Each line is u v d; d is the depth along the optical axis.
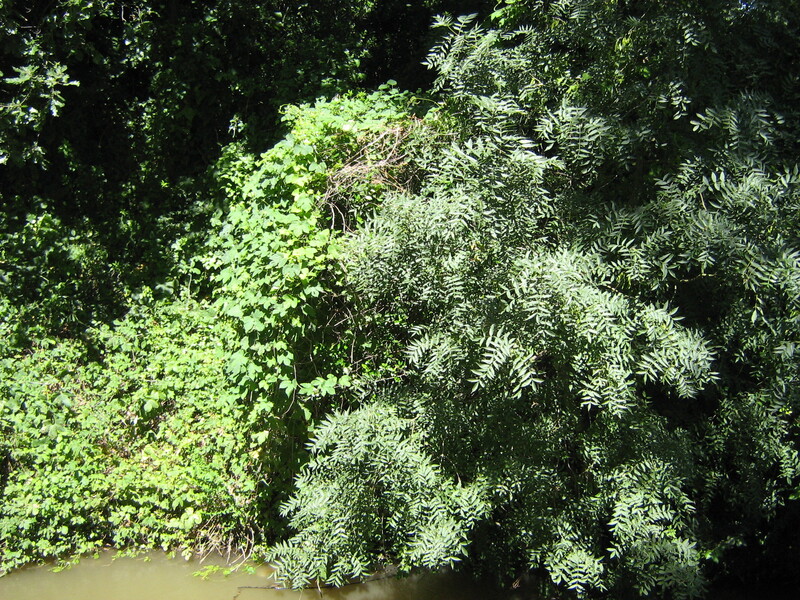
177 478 6.00
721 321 5.20
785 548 5.78
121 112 7.88
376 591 5.69
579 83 5.46
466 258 4.82
